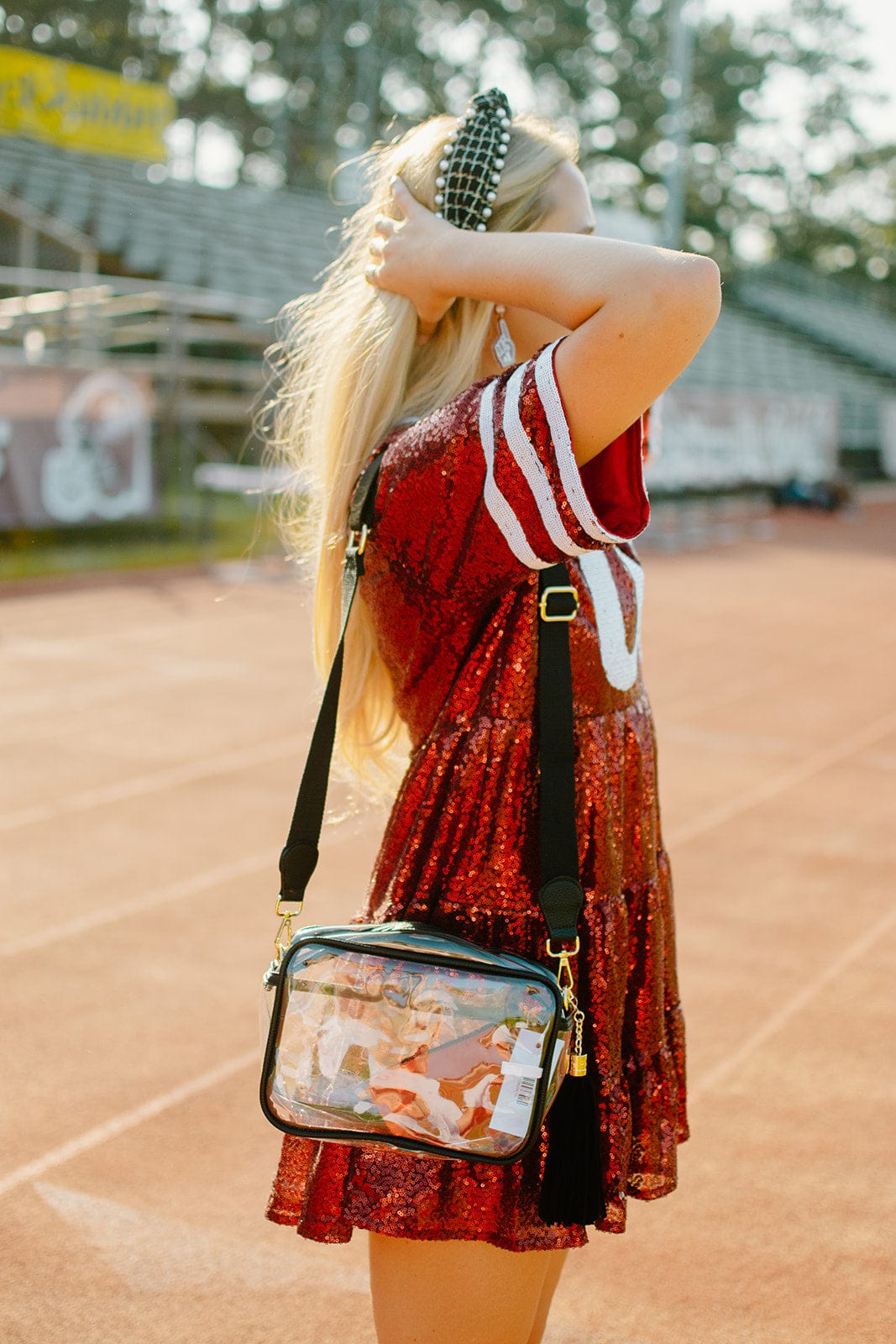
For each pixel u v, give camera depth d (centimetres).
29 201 1947
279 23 4256
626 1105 155
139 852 503
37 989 379
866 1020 378
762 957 423
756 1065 348
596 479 140
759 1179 294
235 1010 370
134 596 1137
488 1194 145
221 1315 242
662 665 944
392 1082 139
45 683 800
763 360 3108
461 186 158
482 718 150
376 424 163
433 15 4762
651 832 164
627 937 158
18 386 1168
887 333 4144
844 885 495
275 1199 158
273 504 290
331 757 152
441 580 145
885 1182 294
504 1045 138
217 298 1806
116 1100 318
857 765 678
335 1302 247
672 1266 262
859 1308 249
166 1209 274
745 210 5541
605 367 132
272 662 884
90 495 1247
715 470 1886
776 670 935
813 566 1592
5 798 566
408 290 154
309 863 150
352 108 4297
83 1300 244
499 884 151
